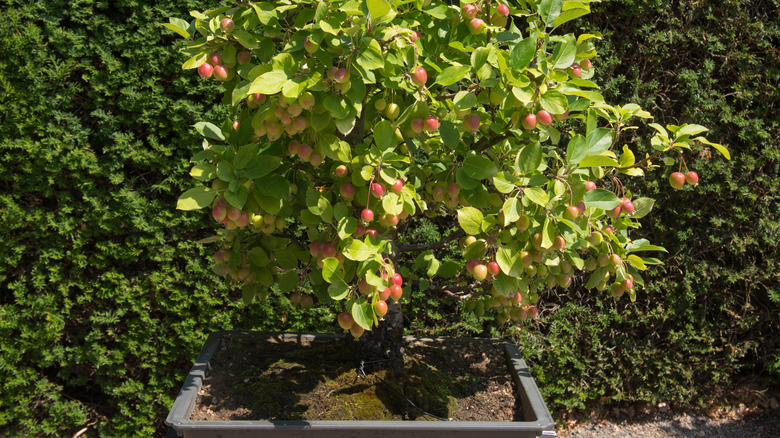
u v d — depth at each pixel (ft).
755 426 11.25
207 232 9.89
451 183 5.44
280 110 4.50
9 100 8.91
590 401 11.42
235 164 4.79
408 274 7.33
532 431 5.69
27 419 9.64
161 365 10.02
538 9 5.37
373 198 5.24
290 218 9.34
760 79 10.61
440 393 6.70
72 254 9.43
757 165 10.52
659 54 10.21
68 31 8.97
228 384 6.63
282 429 5.47
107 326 9.84
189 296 9.83
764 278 10.82
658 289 10.66
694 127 5.74
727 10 10.29
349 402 6.16
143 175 9.63
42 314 9.37
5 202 9.15
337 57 4.80
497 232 5.31
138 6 9.12
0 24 8.70
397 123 4.90
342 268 4.98
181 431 5.58
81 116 9.45
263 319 10.15
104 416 10.15
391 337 6.95
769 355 11.50
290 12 5.44
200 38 5.36
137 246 9.61
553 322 10.71
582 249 6.34
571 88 5.07
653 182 10.15
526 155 4.91
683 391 11.01
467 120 5.01
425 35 5.57
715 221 10.45
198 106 9.31
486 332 10.64
